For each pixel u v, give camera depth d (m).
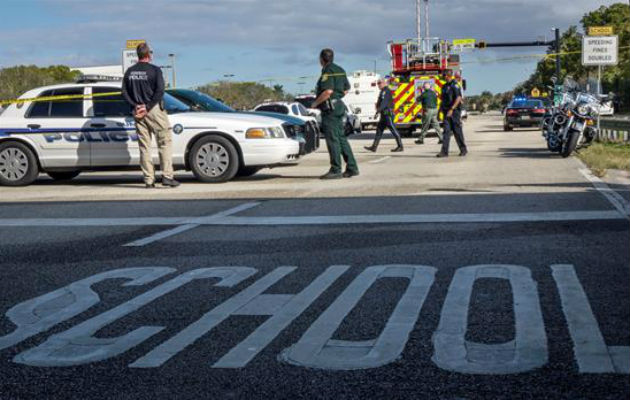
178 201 10.22
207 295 5.17
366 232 7.33
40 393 3.49
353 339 4.12
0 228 8.27
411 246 6.58
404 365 3.70
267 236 7.30
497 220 7.77
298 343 4.08
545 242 6.57
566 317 4.38
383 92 20.20
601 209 8.30
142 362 3.87
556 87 19.64
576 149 17.45
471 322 4.35
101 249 6.89
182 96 14.80
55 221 8.67
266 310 4.75
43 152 13.11
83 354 4.02
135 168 13.05
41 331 4.45
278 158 12.79
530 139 26.75
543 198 9.36
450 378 3.52
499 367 3.63
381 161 16.98
